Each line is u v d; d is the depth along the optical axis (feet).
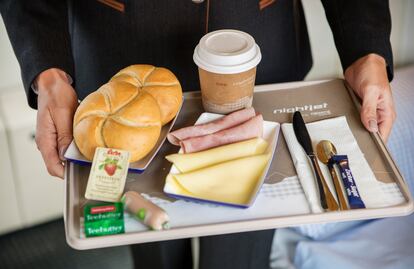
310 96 2.48
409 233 3.43
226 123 2.22
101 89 2.15
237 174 2.00
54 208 4.58
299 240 3.71
